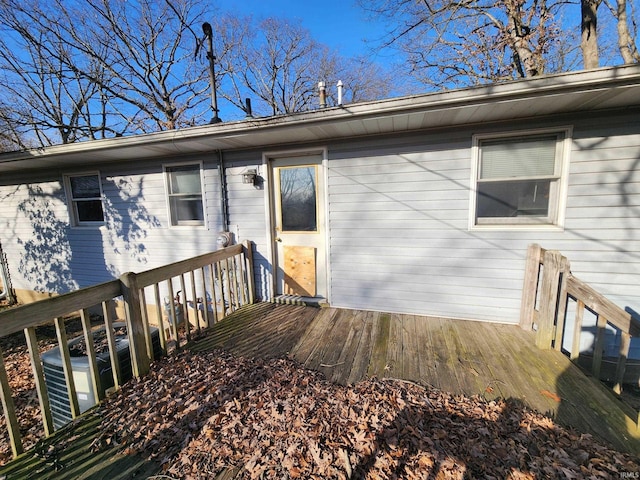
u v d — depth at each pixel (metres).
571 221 3.22
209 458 1.69
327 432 1.82
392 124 3.35
